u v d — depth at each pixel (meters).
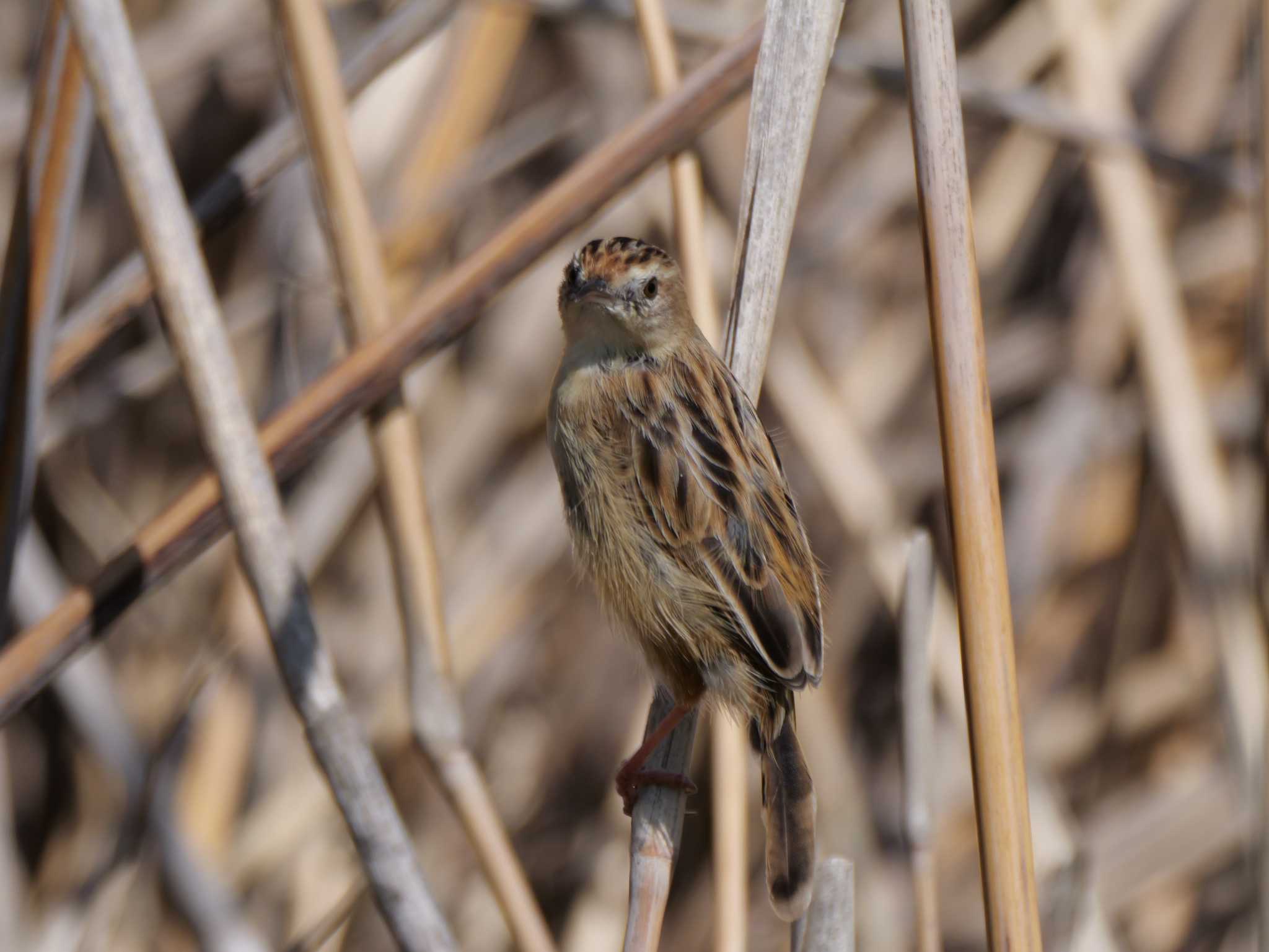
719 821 6.65
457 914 11.29
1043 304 13.46
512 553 11.65
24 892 10.96
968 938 11.72
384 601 11.78
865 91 12.45
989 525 5.00
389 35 7.82
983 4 13.23
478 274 6.60
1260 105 6.86
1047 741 12.29
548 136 11.20
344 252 7.00
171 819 9.26
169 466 12.52
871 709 12.80
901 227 12.84
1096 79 10.24
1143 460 12.48
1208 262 12.64
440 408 11.96
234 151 12.58
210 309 5.82
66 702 9.33
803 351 10.87
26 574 8.57
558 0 9.34
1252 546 9.30
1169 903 11.30
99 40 5.79
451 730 6.92
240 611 10.41
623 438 7.00
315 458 11.34
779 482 6.90
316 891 10.45
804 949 5.13
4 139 10.74
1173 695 12.18
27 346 6.64
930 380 12.90
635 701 12.36
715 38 9.54
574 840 12.02
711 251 10.70
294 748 11.20
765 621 6.46
